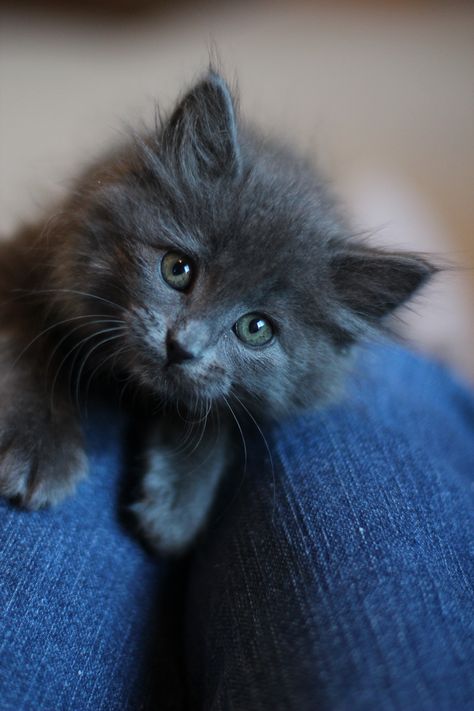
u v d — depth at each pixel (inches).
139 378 11.5
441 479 11.2
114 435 11.8
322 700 8.8
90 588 10.2
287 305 11.4
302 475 11.0
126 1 28.9
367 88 28.8
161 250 11.2
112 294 11.4
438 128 27.3
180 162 11.4
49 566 10.0
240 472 11.9
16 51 26.4
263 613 9.8
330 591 9.6
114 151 12.2
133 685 10.0
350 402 12.6
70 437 11.1
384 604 9.3
